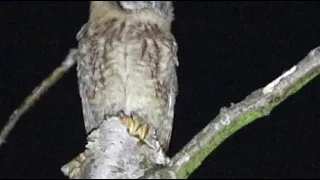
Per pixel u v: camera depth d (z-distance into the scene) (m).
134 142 2.45
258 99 2.23
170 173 2.18
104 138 2.43
